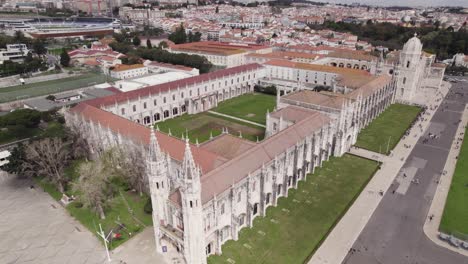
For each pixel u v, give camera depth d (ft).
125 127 333.62
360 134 441.68
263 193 261.24
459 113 532.73
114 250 234.79
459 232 250.37
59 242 243.81
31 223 265.34
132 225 260.83
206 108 556.92
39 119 424.46
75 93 550.77
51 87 640.99
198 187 194.90
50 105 486.38
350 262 224.12
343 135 369.91
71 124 378.32
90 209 278.46
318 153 345.51
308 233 251.19
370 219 267.80
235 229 240.12
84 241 244.42
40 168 306.55
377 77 539.70
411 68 565.12
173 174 285.23
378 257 228.43
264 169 255.09
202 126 474.49
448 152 390.01
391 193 304.71
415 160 369.91
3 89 629.10
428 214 273.75
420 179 329.11
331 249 235.61
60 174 307.37
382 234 250.57
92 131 363.76
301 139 308.81
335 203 288.71
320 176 333.21
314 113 356.59
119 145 323.98
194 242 205.67
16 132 395.34
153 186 216.74
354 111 386.93
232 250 234.38
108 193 289.53
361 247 237.66
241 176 241.76
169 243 235.61
